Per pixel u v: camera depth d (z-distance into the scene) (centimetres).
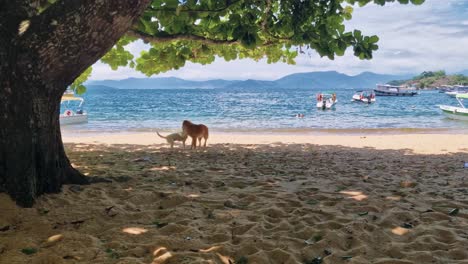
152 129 2312
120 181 643
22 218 429
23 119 470
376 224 446
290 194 581
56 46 456
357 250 371
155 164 860
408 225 443
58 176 531
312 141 1580
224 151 1170
